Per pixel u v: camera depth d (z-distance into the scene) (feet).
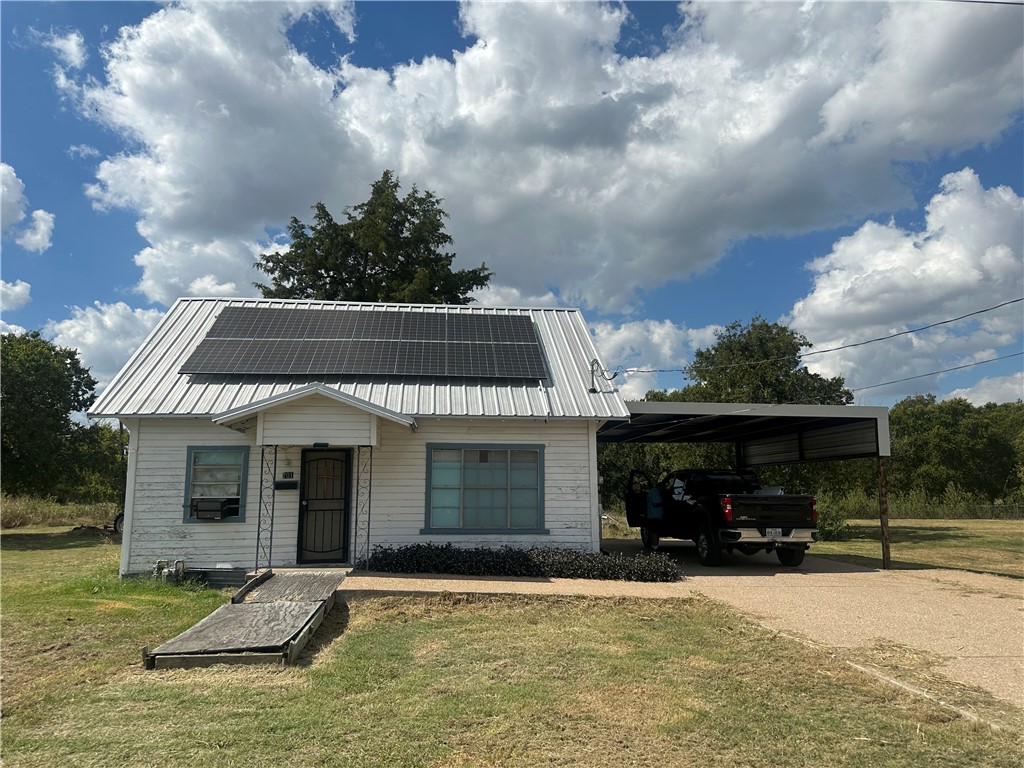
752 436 70.85
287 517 41.70
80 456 92.43
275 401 38.52
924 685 21.58
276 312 52.08
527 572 39.17
